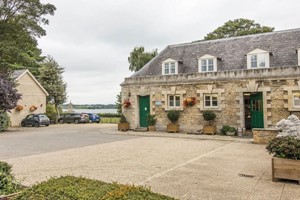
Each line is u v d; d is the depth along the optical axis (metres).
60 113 43.34
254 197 5.88
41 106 36.72
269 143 7.41
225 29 38.12
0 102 7.99
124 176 7.71
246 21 37.91
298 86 16.80
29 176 7.71
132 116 23.00
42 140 17.25
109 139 17.31
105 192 4.04
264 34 20.95
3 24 28.39
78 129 26.16
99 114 45.50
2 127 25.33
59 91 44.31
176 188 6.54
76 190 4.15
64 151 12.46
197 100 20.17
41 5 30.22
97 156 11.00
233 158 10.39
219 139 16.42
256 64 19.03
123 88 23.52
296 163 6.84
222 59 20.92
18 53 28.08
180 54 23.61
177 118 20.75
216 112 19.41
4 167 5.73
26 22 29.42
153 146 13.79
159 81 21.73
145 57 42.00
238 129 18.03
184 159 10.25
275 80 17.56
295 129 7.94
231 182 7.06
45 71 44.06
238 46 21.20
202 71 21.03
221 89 19.28
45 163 9.63
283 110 17.28
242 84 18.58
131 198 3.78
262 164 9.26
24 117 34.09
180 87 20.91
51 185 4.46
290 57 18.22
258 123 18.58
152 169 8.59
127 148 13.16
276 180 7.12
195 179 7.36
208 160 10.01
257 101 18.67
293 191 6.29
